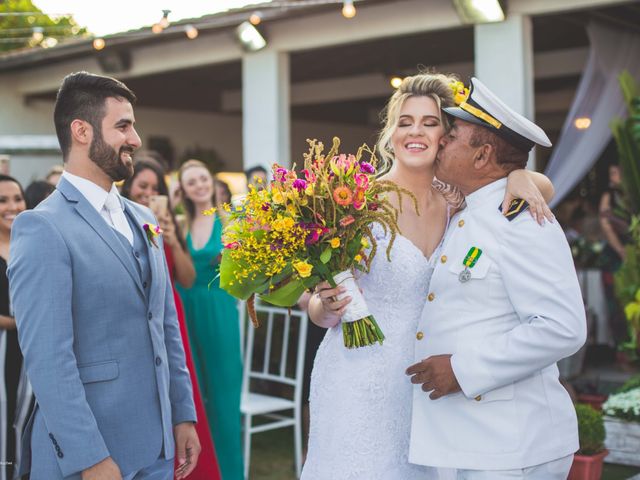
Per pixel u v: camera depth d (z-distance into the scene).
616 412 5.10
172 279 4.15
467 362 2.36
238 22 7.90
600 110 7.59
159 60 9.52
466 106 2.48
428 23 7.25
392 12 7.48
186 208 4.93
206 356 4.67
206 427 3.99
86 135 2.49
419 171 2.89
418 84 2.88
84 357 2.40
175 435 2.77
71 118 2.49
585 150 7.60
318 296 2.96
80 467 2.27
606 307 8.09
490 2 6.57
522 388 2.39
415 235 2.90
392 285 2.82
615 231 7.90
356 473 2.79
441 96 2.86
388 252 2.69
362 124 15.29
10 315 4.10
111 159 2.49
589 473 4.47
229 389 4.67
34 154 8.87
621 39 7.74
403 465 2.82
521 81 6.73
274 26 8.38
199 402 3.99
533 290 2.29
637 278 6.09
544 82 11.91
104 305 2.43
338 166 2.57
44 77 11.26
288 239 2.52
